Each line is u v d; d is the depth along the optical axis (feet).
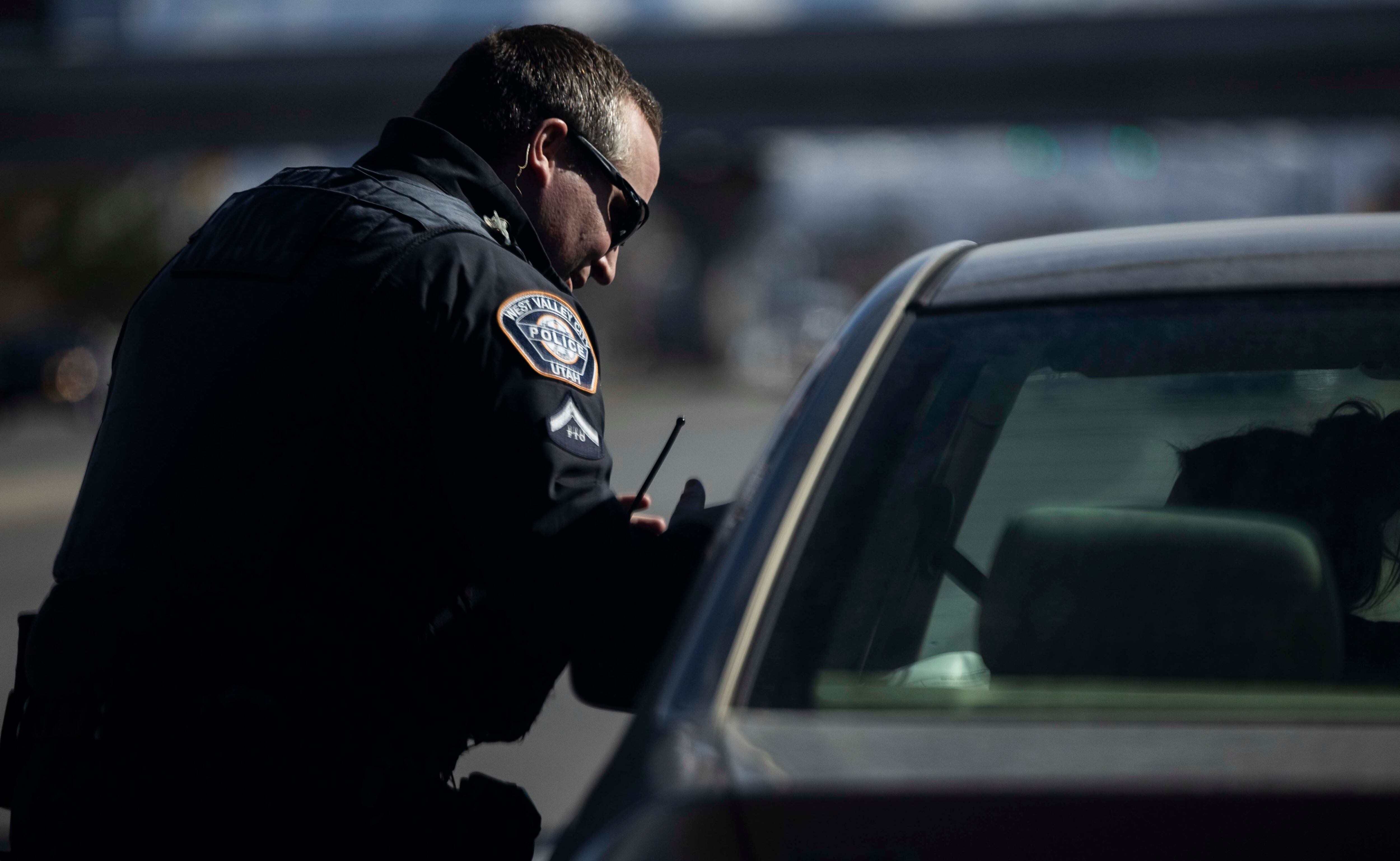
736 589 16.78
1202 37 478.18
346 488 21.07
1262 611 16.28
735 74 513.86
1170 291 19.81
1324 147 536.42
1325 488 20.04
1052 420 19.57
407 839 21.48
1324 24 467.93
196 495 21.12
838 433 18.61
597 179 26.40
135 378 22.79
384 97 531.91
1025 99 510.58
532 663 22.82
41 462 247.70
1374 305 19.12
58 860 21.04
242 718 20.20
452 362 21.26
